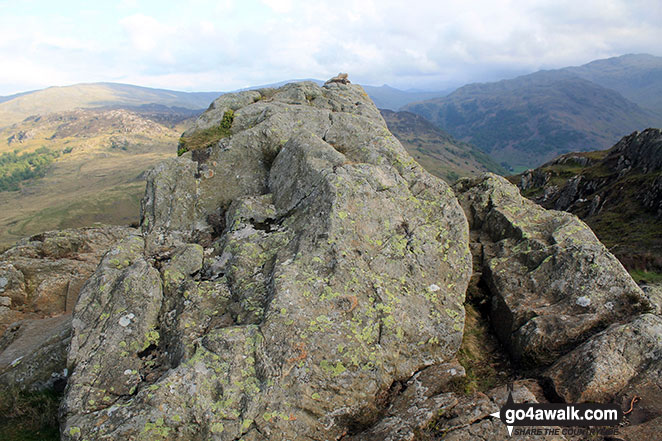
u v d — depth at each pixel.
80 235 24.34
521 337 11.22
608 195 54.53
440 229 13.57
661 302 13.16
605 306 11.23
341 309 10.58
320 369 9.42
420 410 9.34
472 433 8.52
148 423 8.62
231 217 15.57
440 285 12.38
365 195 13.19
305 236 12.39
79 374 10.43
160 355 11.10
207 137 19.61
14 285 19.62
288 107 20.36
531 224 15.42
